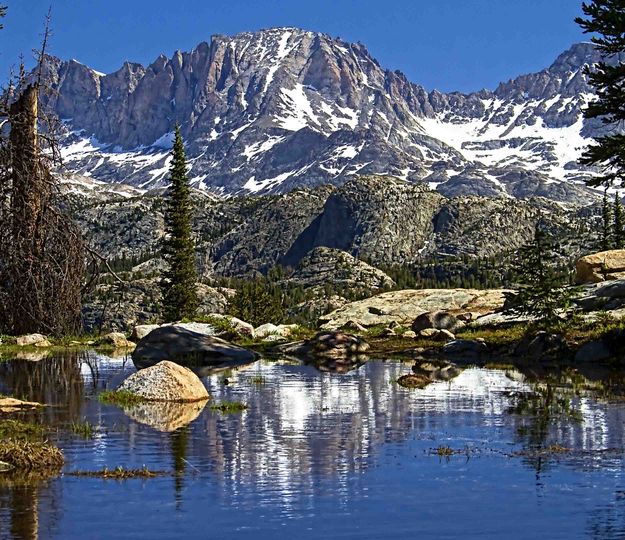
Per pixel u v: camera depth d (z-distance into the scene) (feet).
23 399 72.28
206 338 118.52
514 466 46.62
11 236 97.86
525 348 116.98
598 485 42.47
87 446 51.65
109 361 112.27
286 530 35.42
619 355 107.76
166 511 38.01
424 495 40.73
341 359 120.06
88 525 36.01
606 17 124.98
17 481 43.19
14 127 96.68
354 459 48.32
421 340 142.61
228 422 60.54
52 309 103.30
